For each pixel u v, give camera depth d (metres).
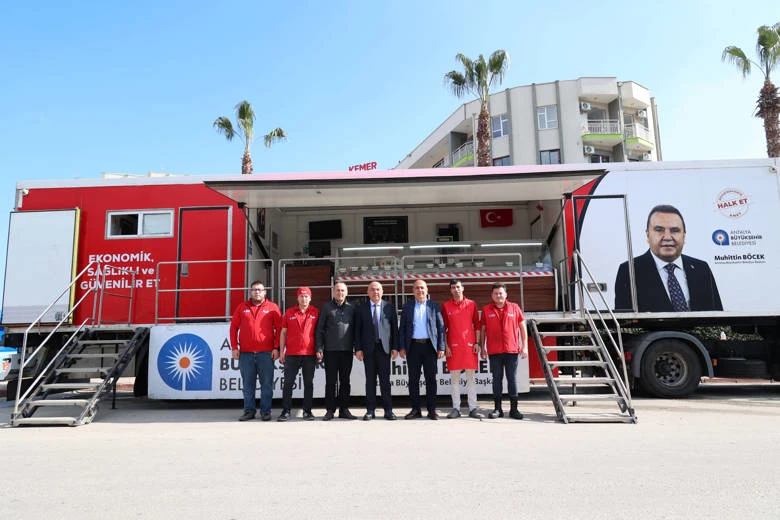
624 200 8.23
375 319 6.47
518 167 8.08
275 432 5.51
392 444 4.78
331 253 10.59
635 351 8.12
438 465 3.96
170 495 3.31
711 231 8.21
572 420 5.97
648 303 8.06
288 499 3.20
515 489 3.34
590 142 30.91
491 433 5.31
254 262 8.80
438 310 6.58
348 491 3.34
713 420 6.12
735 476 3.59
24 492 3.41
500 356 6.54
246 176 8.27
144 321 8.18
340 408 6.48
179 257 8.09
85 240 8.29
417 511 2.96
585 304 8.09
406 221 10.70
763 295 8.09
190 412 7.37
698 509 2.95
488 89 22.12
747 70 21.03
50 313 7.97
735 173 8.33
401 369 7.62
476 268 8.80
